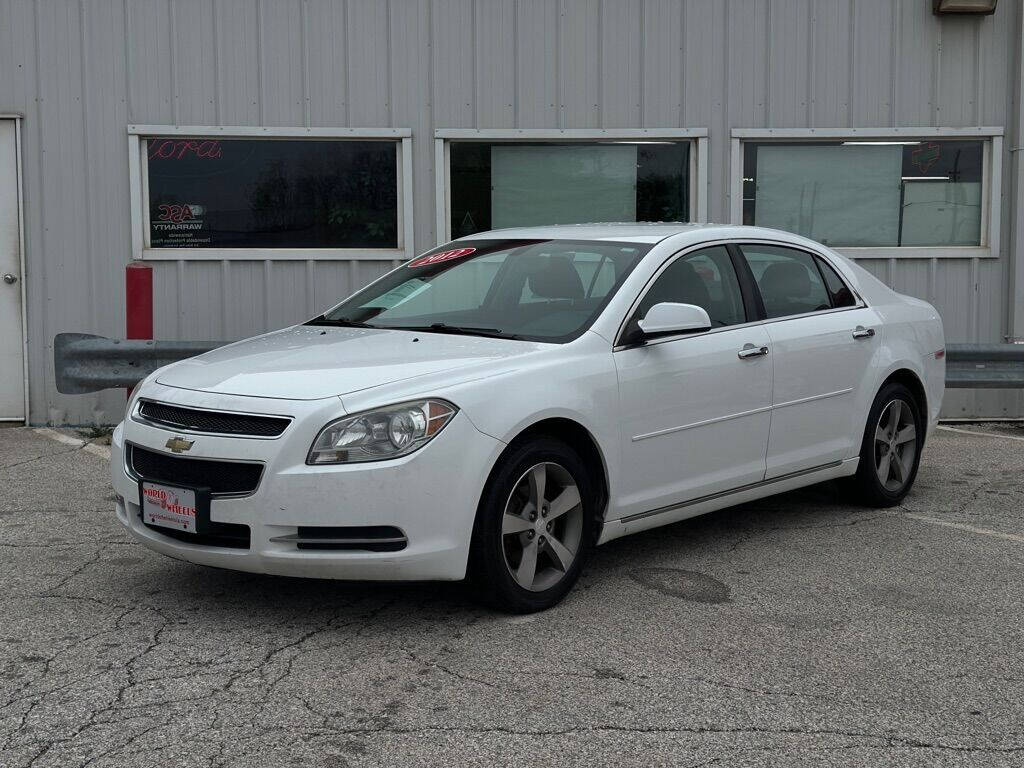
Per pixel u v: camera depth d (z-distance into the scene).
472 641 4.20
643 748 3.33
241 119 9.05
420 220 9.29
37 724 3.47
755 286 5.64
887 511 6.34
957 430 9.27
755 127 9.36
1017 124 9.37
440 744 3.35
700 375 5.14
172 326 9.20
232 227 9.19
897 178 9.58
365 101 9.12
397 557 4.11
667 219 9.52
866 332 6.09
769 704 3.65
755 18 9.27
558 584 4.61
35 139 8.91
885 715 3.58
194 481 4.28
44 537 5.69
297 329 5.50
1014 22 9.35
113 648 4.12
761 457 5.50
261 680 3.82
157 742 3.35
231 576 5.00
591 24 9.20
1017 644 4.23
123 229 9.04
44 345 9.06
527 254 5.50
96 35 8.88
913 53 9.35
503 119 9.23
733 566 5.23
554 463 4.54
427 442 4.14
